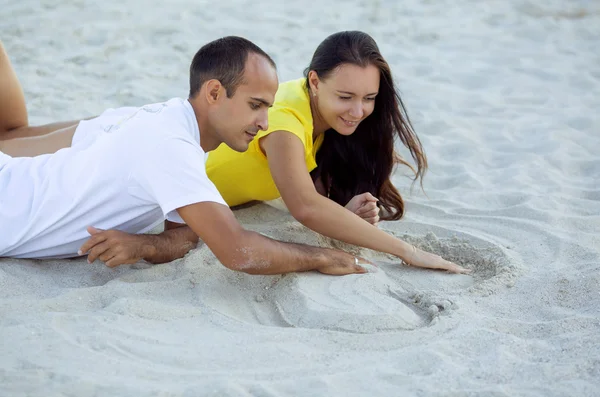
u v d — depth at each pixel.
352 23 10.62
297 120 4.48
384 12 11.20
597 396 3.10
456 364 3.37
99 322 3.61
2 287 3.98
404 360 3.41
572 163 6.19
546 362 3.39
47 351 3.33
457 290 4.24
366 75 4.37
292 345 3.54
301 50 9.34
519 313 3.95
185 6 10.80
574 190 5.67
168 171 3.87
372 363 3.38
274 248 4.02
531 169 6.05
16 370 3.17
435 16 11.17
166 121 4.04
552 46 9.97
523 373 3.28
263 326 3.72
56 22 9.77
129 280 4.12
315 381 3.18
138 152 3.99
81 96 7.48
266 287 4.17
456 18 11.11
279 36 9.82
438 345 3.53
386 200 5.19
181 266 4.27
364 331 3.73
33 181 4.27
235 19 10.45
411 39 10.11
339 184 5.20
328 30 10.24
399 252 4.44
